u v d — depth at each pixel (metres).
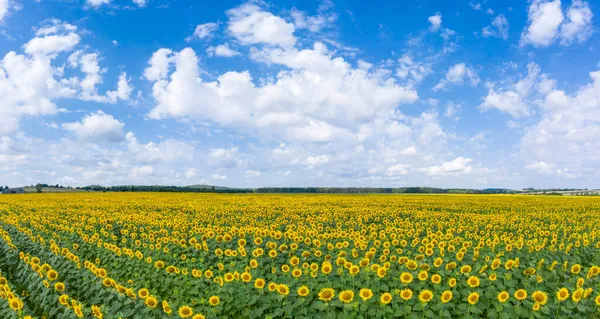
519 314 8.13
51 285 10.60
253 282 10.16
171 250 15.32
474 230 21.33
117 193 74.94
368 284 9.55
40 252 16.16
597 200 54.22
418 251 13.68
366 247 13.74
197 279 11.48
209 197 59.09
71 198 54.84
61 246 17.41
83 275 11.54
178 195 66.50
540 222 27.06
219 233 17.50
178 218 25.67
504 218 26.09
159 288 11.95
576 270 10.37
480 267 10.74
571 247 15.12
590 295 9.62
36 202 44.50
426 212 31.08
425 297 8.18
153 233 19.52
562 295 8.37
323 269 9.92
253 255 12.88
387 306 8.52
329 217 27.44
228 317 9.31
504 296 8.24
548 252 13.52
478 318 8.48
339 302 8.50
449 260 12.02
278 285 9.07
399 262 11.42
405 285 9.54
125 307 9.06
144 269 12.81
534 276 10.44
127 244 18.34
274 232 16.38
